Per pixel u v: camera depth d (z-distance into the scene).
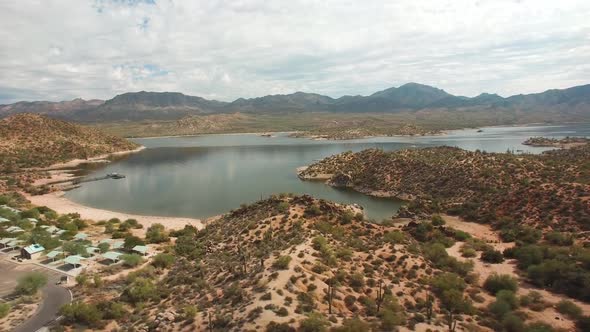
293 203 101.06
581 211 100.50
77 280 72.56
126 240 94.94
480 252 84.75
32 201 161.00
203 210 146.00
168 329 49.44
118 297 66.06
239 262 69.75
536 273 67.00
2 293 69.56
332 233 81.75
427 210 125.38
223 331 45.50
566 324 52.56
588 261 68.00
